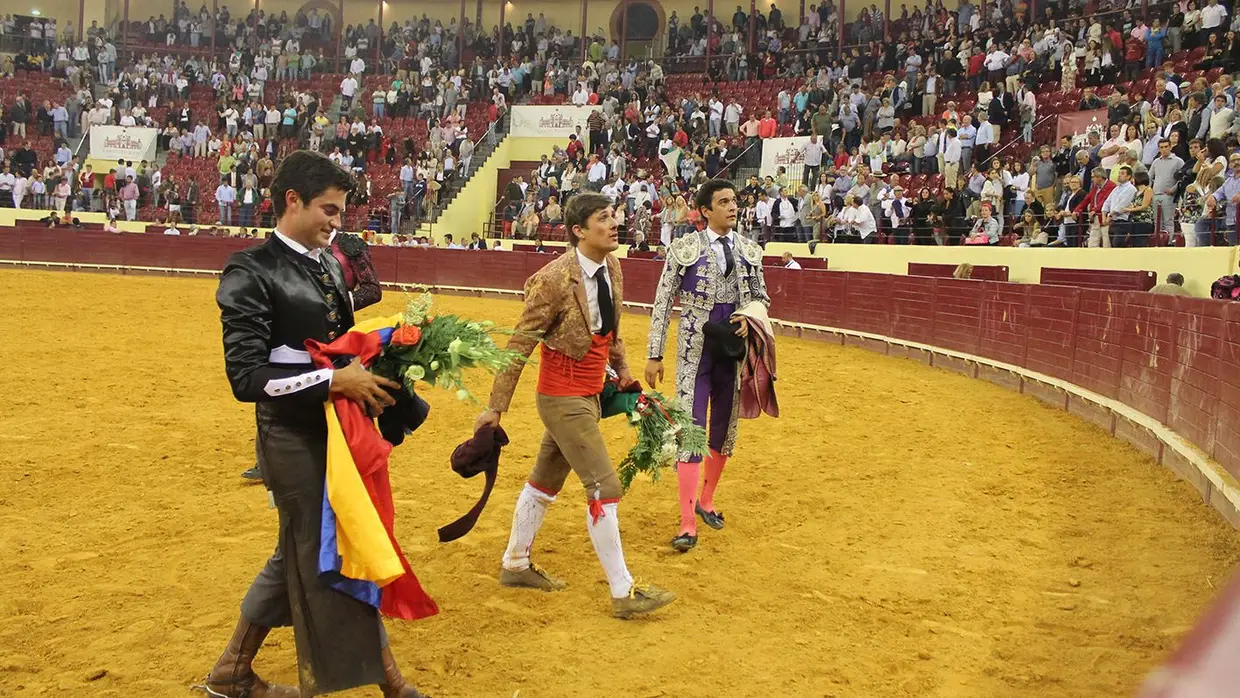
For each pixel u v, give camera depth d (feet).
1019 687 11.00
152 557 15.16
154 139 95.96
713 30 104.06
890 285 46.47
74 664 11.39
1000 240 53.36
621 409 13.98
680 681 11.21
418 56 109.91
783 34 101.35
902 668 11.57
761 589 14.20
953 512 18.13
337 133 94.48
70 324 46.16
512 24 121.80
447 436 24.54
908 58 75.15
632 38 116.78
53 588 13.79
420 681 11.13
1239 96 48.42
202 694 10.64
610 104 90.68
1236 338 19.04
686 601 13.71
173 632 12.33
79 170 94.63
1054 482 20.35
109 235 85.10
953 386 34.81
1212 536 16.35
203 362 35.70
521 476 20.53
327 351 9.41
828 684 11.15
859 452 23.32
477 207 92.53
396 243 83.82
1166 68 55.06
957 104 71.05
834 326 51.19
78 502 18.01
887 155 65.41
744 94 89.66
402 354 9.84
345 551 9.09
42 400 27.45
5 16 112.88
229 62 112.16
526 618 13.04
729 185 16.56
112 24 119.75
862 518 17.76
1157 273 42.34
